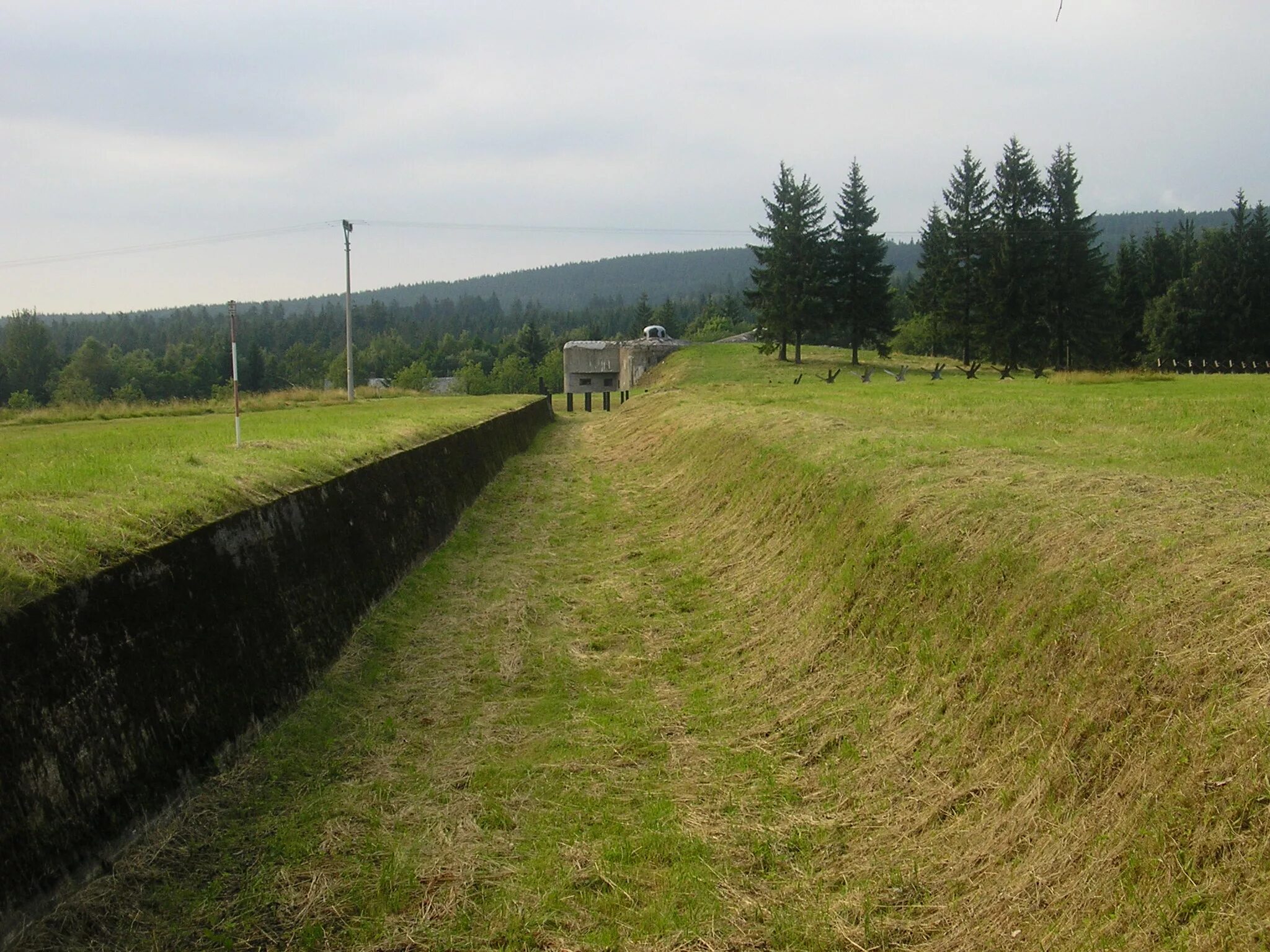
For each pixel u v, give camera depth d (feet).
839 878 18.65
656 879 19.26
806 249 186.19
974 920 16.06
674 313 501.97
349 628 33.09
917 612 26.12
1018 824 17.58
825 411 67.10
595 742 25.82
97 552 21.27
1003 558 24.26
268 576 28.45
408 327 615.98
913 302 258.57
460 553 47.47
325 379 379.76
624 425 108.68
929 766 21.12
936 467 34.81
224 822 20.62
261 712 25.23
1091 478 28.84
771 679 28.78
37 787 16.69
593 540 50.37
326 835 20.52
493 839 20.81
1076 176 184.85
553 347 446.60
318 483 35.14
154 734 20.59
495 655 32.48
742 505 46.37
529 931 17.53
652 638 34.19
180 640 22.68
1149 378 100.01
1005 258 182.50
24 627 17.57
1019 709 20.13
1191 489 26.48
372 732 26.20
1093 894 14.90
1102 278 191.01
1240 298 206.28
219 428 58.75
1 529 20.72
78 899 16.75
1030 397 73.26
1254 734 14.53
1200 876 13.66
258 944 16.83
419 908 18.21
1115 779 16.56
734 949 16.90
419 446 52.44
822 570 32.86
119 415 94.63
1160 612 18.69
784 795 22.24
